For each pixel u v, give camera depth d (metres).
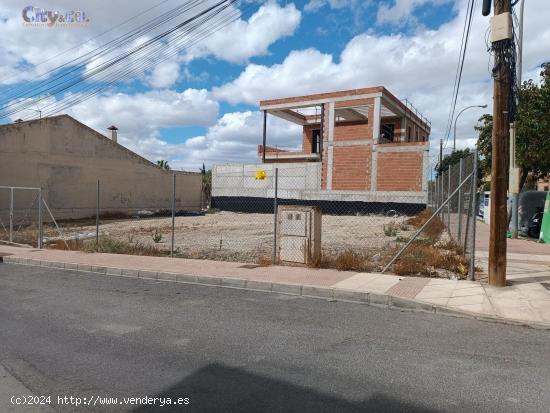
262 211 41.94
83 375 4.41
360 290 7.73
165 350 5.12
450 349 5.15
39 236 14.88
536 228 17.91
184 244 15.56
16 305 7.38
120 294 8.24
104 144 33.06
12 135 26.67
